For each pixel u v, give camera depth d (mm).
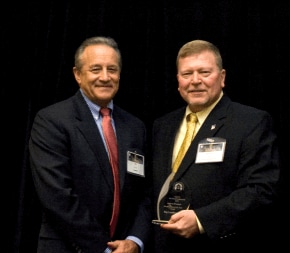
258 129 2568
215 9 3479
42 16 3594
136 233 2650
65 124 2621
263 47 3369
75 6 3574
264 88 3348
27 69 3553
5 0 3600
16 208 3430
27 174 3434
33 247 3381
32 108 3512
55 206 2441
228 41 3424
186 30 3490
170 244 2609
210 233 2434
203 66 2686
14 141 3492
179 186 2576
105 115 2797
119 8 3570
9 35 3582
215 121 2666
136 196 2795
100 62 2738
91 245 2438
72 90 3516
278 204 3178
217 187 2543
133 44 3535
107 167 2629
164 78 3469
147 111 3455
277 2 3391
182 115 2863
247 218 2465
